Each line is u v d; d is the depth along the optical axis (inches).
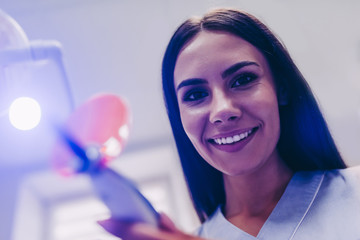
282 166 28.9
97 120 17.2
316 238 23.7
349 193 25.2
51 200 80.9
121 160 74.9
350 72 65.7
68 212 79.0
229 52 25.2
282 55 27.8
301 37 63.8
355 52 64.2
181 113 27.3
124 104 18.5
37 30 62.0
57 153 16.5
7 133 69.5
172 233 17.1
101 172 16.8
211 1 58.3
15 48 25.9
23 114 22.6
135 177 78.5
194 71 25.5
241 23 26.5
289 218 25.5
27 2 59.1
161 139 75.3
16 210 72.4
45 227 76.7
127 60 66.5
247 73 25.3
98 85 68.2
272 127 25.3
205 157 27.5
